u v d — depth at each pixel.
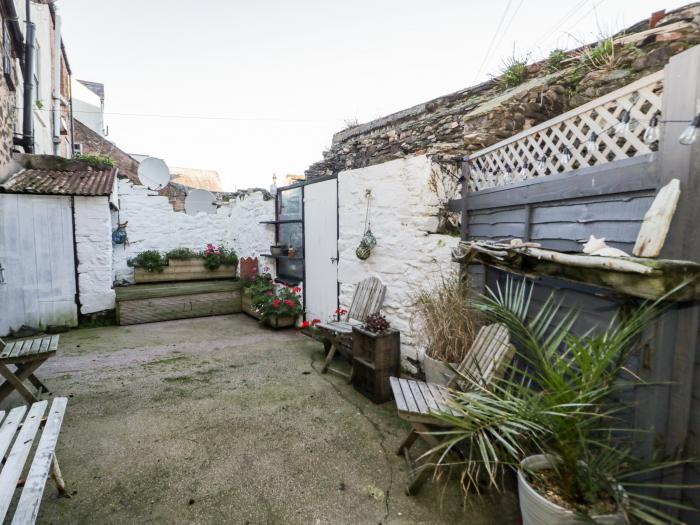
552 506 1.27
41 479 1.32
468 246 2.33
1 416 1.80
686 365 1.32
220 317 6.00
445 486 1.82
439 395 2.11
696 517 1.30
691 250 1.28
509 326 1.94
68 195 4.91
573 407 1.29
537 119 3.71
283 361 3.87
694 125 1.21
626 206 1.63
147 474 1.99
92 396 2.96
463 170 3.09
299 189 5.16
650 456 1.41
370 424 2.57
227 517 1.70
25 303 4.71
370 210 3.86
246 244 6.83
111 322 5.35
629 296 1.48
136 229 6.73
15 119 5.09
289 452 2.22
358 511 1.75
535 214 2.28
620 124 1.68
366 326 3.10
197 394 3.03
